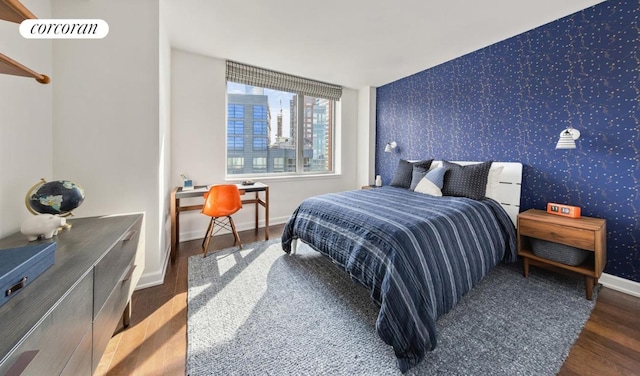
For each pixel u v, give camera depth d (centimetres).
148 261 201
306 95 411
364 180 450
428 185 273
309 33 254
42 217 119
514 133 260
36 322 63
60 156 171
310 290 194
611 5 196
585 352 132
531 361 126
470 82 300
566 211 210
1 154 120
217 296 185
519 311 168
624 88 193
